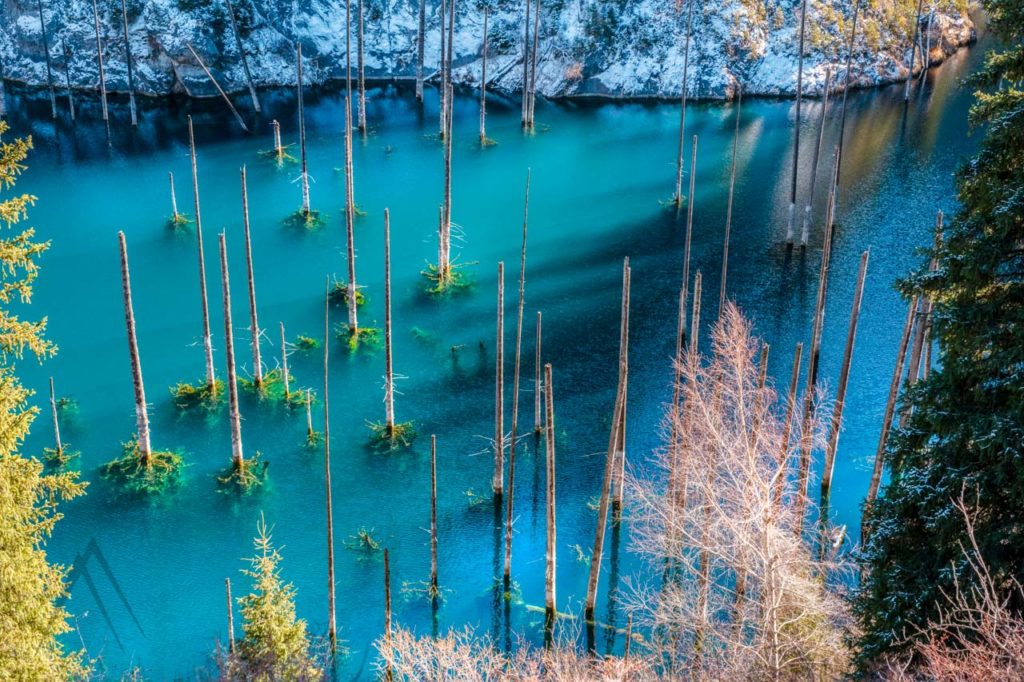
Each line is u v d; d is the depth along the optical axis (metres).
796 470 39.31
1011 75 22.25
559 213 66.50
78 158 75.88
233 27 89.56
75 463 41.75
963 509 19.34
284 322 53.25
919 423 22.91
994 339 21.33
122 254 38.69
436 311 54.28
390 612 32.81
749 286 55.78
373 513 39.31
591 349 50.00
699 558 33.94
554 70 91.94
